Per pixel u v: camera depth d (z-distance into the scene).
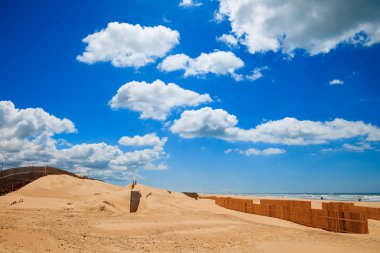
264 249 12.18
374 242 14.25
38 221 17.66
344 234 17.08
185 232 16.14
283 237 15.00
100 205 25.97
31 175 39.25
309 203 21.56
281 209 24.22
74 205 27.66
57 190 34.91
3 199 29.12
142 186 42.81
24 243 9.55
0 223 14.02
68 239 12.20
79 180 41.38
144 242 13.09
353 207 18.30
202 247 12.43
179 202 34.09
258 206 27.14
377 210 24.23
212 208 31.52
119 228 16.77
